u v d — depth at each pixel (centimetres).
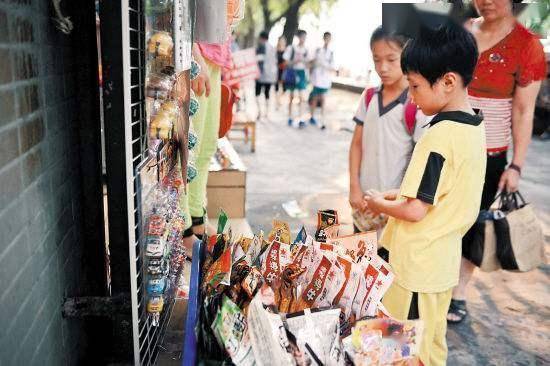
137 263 138
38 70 119
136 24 135
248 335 117
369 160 260
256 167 639
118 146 131
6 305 102
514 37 269
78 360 156
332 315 117
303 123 971
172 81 148
